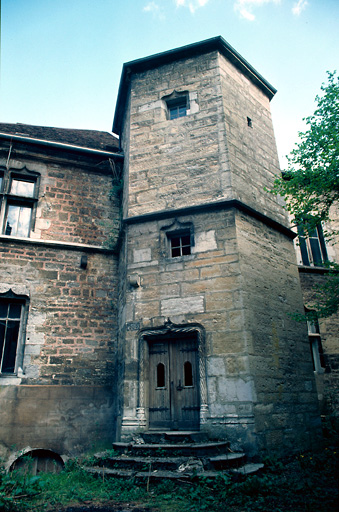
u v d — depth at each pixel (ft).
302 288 34.27
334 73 25.93
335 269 28.66
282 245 29.66
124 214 31.12
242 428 20.92
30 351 27.91
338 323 34.09
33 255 30.37
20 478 19.97
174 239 27.48
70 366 28.58
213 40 30.91
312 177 26.58
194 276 25.08
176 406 23.43
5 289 28.68
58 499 17.26
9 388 26.55
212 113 29.19
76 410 27.50
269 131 33.86
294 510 14.47
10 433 25.54
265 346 23.88
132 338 25.29
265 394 22.41
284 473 19.30
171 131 29.91
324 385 31.91
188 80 31.09
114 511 15.34
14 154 32.68
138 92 32.37
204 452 19.65
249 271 24.94
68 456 26.08
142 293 26.08
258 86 34.81
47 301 29.55
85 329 29.94
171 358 24.50
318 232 37.35
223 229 25.46
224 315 23.47
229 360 22.47
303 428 24.52
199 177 27.68
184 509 15.20
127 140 32.71
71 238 32.04
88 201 33.73
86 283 31.22
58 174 33.58
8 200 31.76
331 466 19.97
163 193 28.32
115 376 29.12
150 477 18.26
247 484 16.55
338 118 25.52
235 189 26.86
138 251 27.35
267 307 25.39
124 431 23.17
